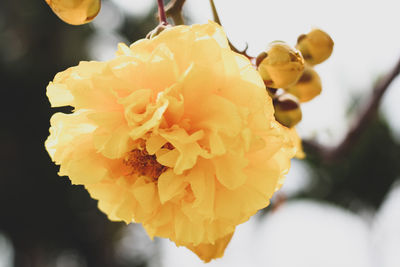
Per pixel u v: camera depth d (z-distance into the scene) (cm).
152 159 34
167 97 31
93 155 33
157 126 32
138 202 34
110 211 36
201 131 32
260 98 31
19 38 146
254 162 33
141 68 32
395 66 44
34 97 143
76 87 32
